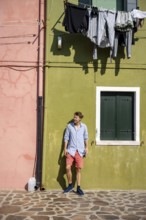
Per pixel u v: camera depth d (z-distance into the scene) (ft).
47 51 25.82
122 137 26.09
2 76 25.95
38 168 25.39
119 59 25.90
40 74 25.85
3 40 26.13
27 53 26.09
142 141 25.66
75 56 25.88
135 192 24.85
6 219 18.44
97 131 25.53
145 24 26.13
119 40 25.29
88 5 26.48
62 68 25.81
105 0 26.71
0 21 26.23
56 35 26.05
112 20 24.71
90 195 23.73
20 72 25.99
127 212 19.83
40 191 24.80
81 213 19.57
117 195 23.84
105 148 25.52
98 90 25.71
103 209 20.39
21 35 26.16
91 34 24.66
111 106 26.14
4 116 25.79
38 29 26.20
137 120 25.66
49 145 25.49
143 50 26.05
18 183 25.53
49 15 26.08
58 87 25.72
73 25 24.34
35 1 26.43
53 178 25.38
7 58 26.03
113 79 25.84
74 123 24.72
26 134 25.70
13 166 25.55
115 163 25.50
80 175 24.99
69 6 24.47
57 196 23.38
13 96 25.88
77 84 25.76
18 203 21.56
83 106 25.68
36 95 25.91
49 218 18.66
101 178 25.40
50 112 25.62
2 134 25.68
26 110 25.82
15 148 25.64
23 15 26.32
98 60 25.84
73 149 24.40
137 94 25.77
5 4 26.35
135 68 25.90
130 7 26.25
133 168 25.54
